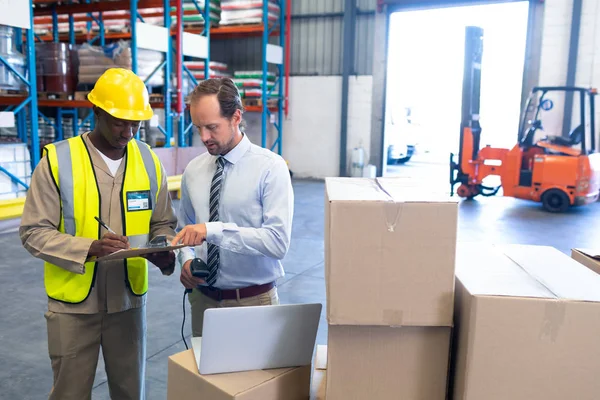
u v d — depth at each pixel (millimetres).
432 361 1215
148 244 1641
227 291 1771
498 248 1543
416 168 12977
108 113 1553
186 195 1869
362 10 10047
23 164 5633
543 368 1099
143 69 6961
